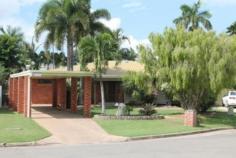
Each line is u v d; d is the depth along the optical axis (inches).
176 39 1259.2
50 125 1061.1
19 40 1980.8
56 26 1875.0
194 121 1101.7
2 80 1798.7
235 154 636.7
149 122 1149.7
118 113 1262.3
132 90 1722.4
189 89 1255.5
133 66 1971.0
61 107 1619.1
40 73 1221.7
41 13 1910.7
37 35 1918.1
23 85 1387.8
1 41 1902.1
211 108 1635.1
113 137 888.3
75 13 1854.1
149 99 1646.2
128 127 1045.2
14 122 1098.7
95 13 1914.4
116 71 1888.5
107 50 1354.6
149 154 636.1
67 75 1259.2
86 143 812.0
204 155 625.3
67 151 675.4
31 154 639.8
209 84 1232.8
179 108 1701.5
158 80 1296.8
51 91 1952.5
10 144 766.5
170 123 1139.9
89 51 1353.3
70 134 920.3
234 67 1223.5
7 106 1754.4
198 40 1226.6
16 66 1925.4
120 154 636.7
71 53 1891.0
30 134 876.6
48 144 794.2
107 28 1932.8
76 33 1881.2
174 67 1239.5
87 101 1293.1
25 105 1284.4
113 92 1943.9
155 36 1293.1
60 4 1904.5
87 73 1274.6
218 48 1219.2
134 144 780.0
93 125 1080.2
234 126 1162.6
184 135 970.1
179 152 658.8
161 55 1258.6
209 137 916.0
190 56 1206.3
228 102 1871.3
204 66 1215.6
